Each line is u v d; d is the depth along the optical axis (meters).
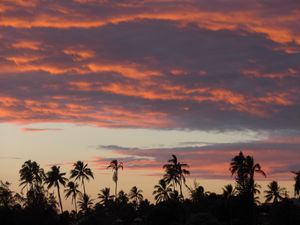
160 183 164.38
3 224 101.44
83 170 180.75
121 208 182.38
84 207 179.25
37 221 105.56
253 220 128.12
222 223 126.81
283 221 117.12
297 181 143.75
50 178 163.62
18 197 109.38
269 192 163.50
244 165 135.88
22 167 163.88
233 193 136.62
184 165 162.62
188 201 160.62
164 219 124.62
